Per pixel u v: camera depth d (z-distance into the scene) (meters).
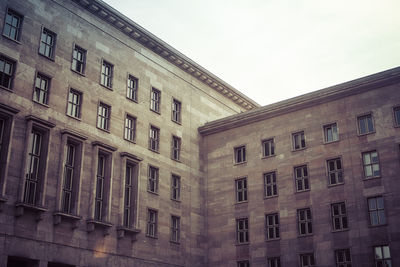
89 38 42.62
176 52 50.91
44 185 35.28
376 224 39.47
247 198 47.25
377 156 41.06
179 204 47.25
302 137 45.97
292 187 44.72
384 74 41.81
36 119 35.75
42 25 38.78
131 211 42.25
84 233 37.62
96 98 41.72
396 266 37.56
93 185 38.91
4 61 35.72
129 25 46.06
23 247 33.28
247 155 48.81
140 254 41.69
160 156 46.69
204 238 48.69
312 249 41.88
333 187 42.38
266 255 44.28
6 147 33.97
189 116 51.81
